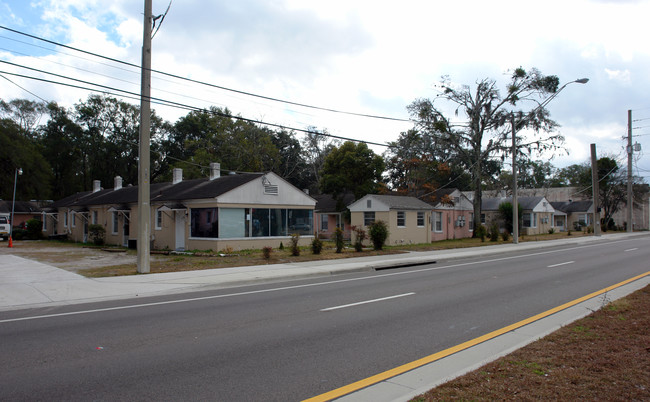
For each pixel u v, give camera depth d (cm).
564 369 523
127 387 514
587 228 4972
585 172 5991
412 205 3284
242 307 981
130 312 942
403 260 1948
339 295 1125
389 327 787
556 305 960
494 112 3888
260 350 655
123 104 6066
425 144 4641
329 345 678
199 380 535
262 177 2817
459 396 452
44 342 709
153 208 3077
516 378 498
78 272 1592
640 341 626
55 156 5838
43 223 4662
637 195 5450
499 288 1209
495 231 3391
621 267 1647
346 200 4475
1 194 4653
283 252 2455
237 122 5034
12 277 1468
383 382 519
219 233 2572
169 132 6412
